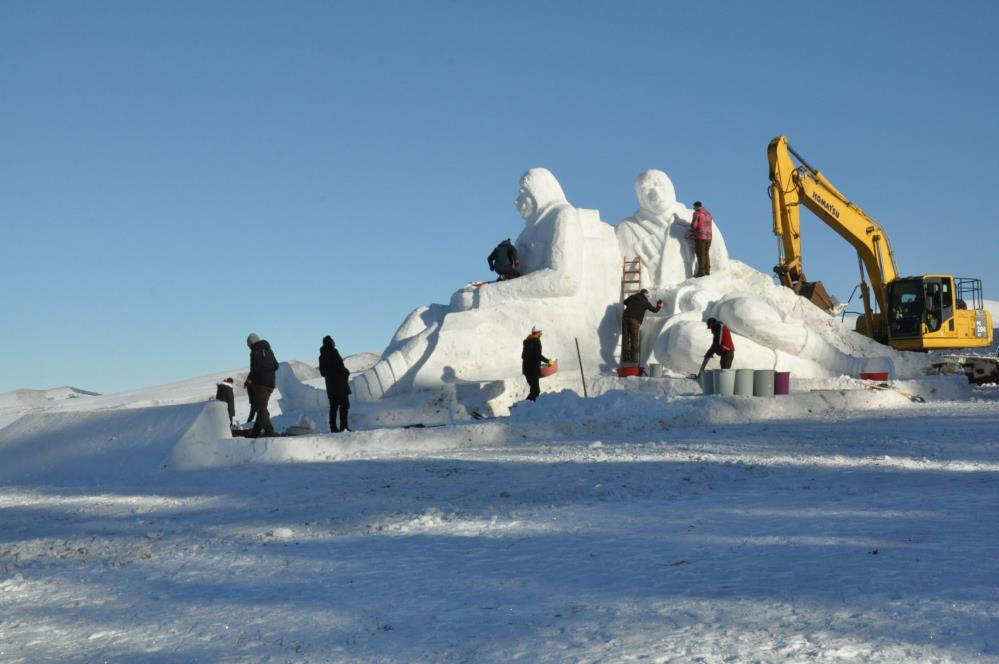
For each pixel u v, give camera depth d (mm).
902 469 10250
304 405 25359
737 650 4152
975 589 4918
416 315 27453
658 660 4082
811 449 12578
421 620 5070
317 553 7207
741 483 9727
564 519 8047
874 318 33219
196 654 4703
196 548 7836
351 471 12875
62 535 9289
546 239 26609
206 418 15312
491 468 12250
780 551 6199
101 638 5145
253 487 12188
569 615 4957
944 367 29109
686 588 5348
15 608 6020
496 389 23641
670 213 28109
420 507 9477
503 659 4289
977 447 11945
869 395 20438
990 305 64500
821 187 32344
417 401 23875
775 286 28422
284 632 5012
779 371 22422
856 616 4559
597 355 26078
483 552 6832
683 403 18469
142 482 13750
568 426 16906
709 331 24578
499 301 26062
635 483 10023
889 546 6141
